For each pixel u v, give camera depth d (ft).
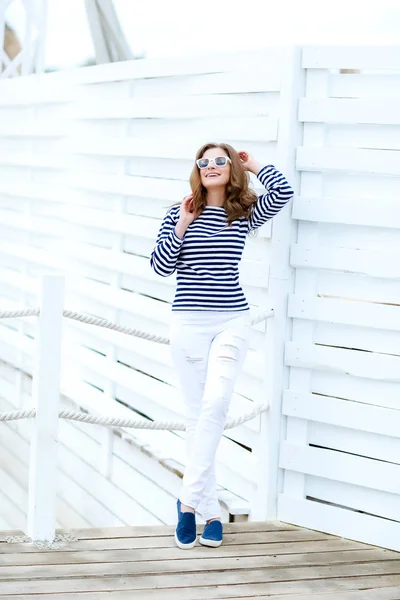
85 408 19.12
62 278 12.75
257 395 14.79
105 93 18.60
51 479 12.91
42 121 21.77
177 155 16.07
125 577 11.78
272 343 14.32
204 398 12.51
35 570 11.82
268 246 14.42
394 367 13.43
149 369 17.19
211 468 13.20
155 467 16.46
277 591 11.68
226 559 12.68
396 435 13.44
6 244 24.27
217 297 12.54
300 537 13.83
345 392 13.96
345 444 14.01
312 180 13.89
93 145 18.81
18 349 22.90
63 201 20.53
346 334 13.92
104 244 18.89
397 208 13.23
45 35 29.01
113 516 17.98
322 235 13.97
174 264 12.78
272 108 14.21
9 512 22.62
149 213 17.20
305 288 14.14
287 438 14.42
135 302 17.34
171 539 13.29
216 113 15.23
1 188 24.56
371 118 13.33
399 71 13.28
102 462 18.30
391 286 13.50
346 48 13.46
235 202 12.64
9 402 23.29
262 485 14.49
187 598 11.24
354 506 13.94
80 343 19.94
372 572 12.56
